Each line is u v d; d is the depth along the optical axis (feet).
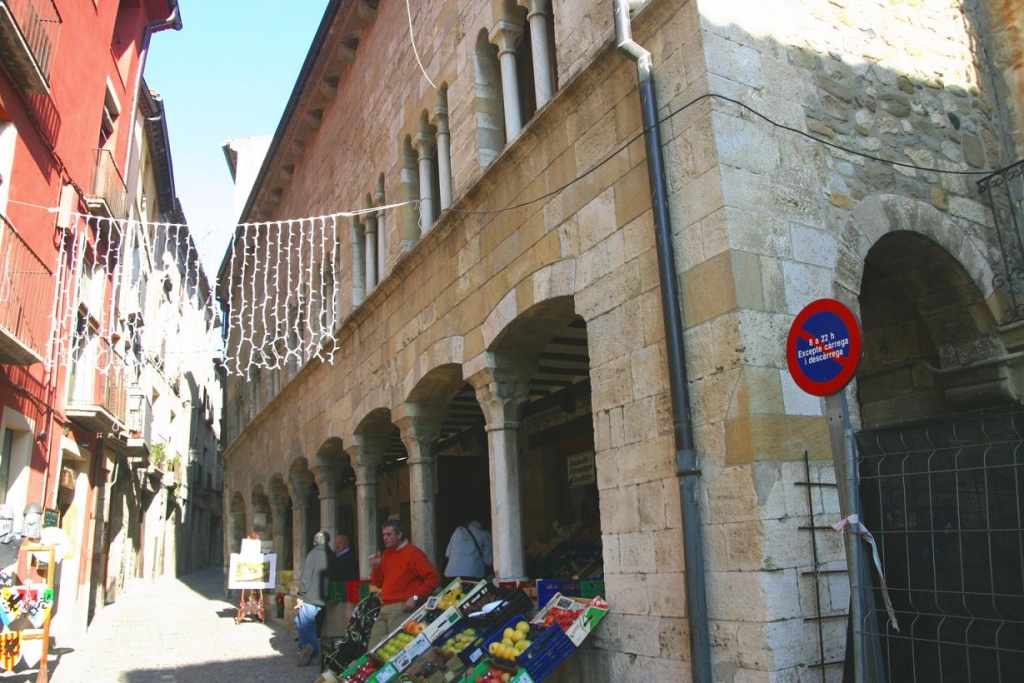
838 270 20.03
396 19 42.55
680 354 19.17
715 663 17.58
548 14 28.89
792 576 16.97
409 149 40.19
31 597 31.12
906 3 24.53
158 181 83.76
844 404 14.35
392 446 53.78
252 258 81.82
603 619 21.31
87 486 54.29
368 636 30.22
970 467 14.35
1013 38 25.93
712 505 18.15
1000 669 13.19
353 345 44.52
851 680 15.87
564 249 24.50
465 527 33.30
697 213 19.42
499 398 28.50
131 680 34.50
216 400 165.89
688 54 20.22
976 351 23.43
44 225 42.06
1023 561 13.03
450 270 32.30
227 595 79.77
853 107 22.00
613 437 21.57
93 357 52.75
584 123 24.11
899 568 15.02
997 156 25.34
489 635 22.45
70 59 46.34
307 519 57.57
